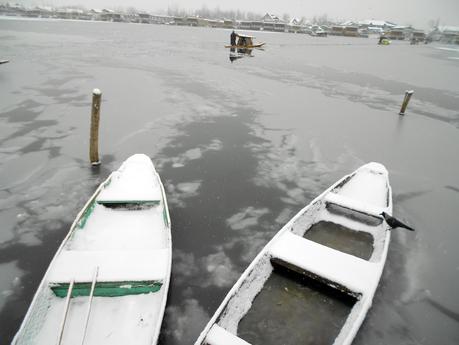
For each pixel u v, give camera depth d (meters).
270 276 5.68
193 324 5.27
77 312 4.79
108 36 47.91
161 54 32.94
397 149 12.94
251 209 8.35
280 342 4.81
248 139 12.62
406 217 8.48
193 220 7.82
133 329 4.68
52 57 27.09
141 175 8.20
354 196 8.23
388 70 33.22
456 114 18.62
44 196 8.23
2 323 5.14
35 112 13.83
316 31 87.69
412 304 5.90
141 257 5.32
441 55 53.72
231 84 21.78
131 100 16.62
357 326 4.34
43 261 6.34
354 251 6.57
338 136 13.75
